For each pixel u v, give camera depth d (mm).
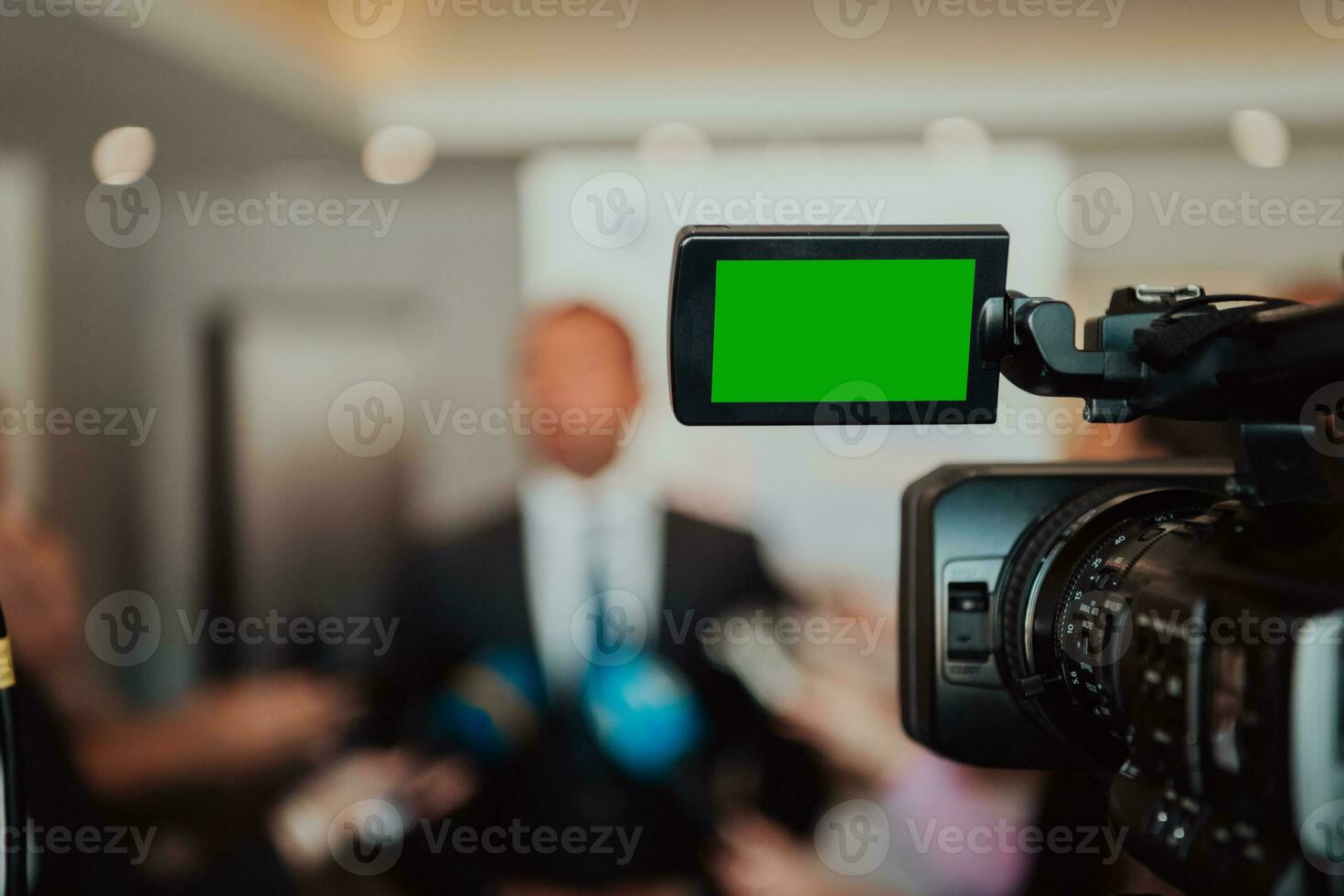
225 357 3154
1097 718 539
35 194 2971
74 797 1406
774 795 1864
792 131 2943
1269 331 436
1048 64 2793
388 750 1989
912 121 2924
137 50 2596
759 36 2779
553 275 3062
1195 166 2957
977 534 598
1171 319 498
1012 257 2982
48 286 3008
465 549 2012
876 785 1845
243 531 3182
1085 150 2957
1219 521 472
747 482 2605
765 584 2031
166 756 1954
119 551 3105
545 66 2830
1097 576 526
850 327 522
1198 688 415
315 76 2834
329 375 3172
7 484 2881
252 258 3131
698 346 516
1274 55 2736
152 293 3119
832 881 1814
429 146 3027
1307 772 366
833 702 1901
